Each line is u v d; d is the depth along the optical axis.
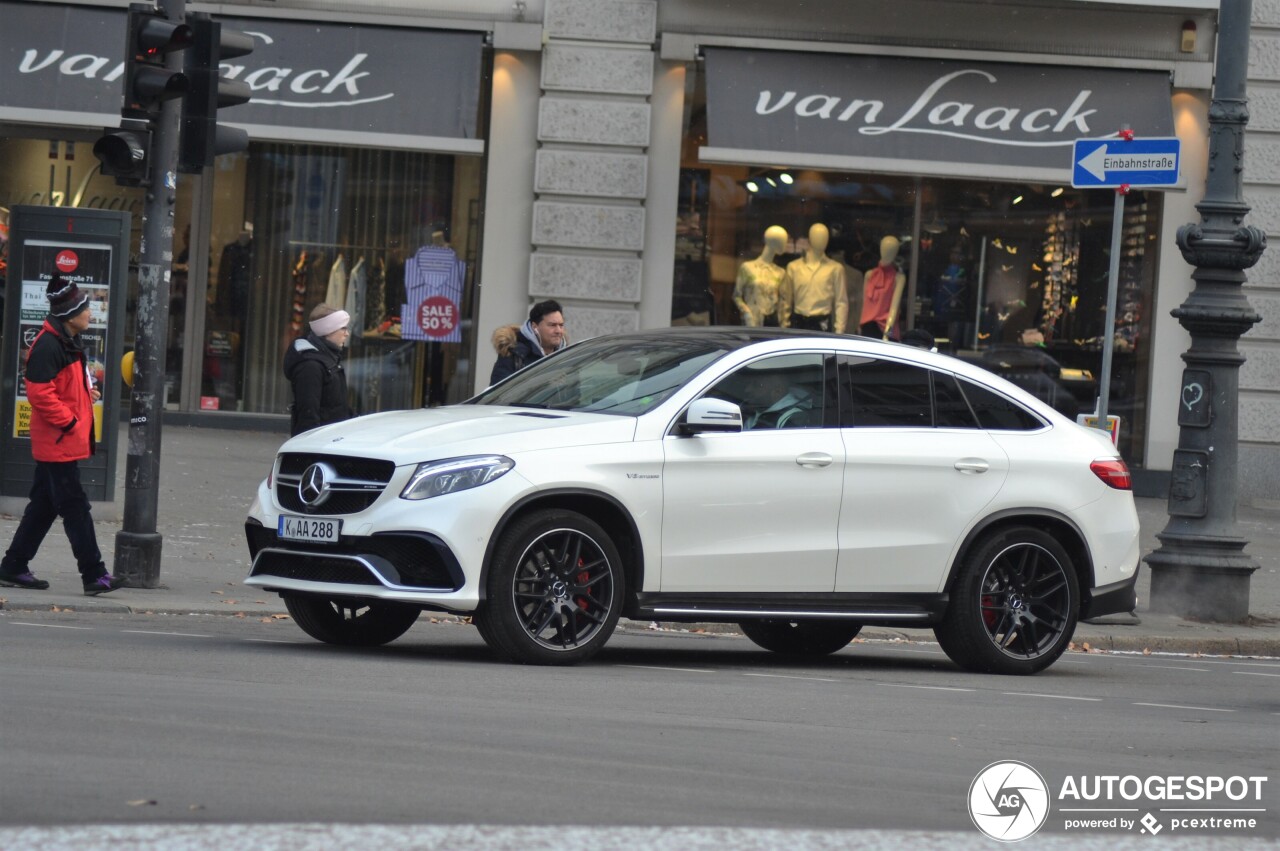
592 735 8.19
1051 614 12.13
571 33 23.66
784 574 11.20
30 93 22.84
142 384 13.73
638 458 10.76
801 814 6.65
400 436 10.64
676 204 23.94
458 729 8.09
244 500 18.94
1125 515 12.50
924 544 11.65
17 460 16.75
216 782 6.62
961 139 23.52
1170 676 12.70
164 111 13.56
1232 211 15.71
